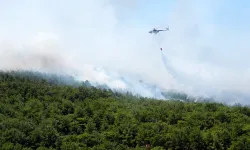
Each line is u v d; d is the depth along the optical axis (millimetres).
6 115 105000
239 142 85938
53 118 104312
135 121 104125
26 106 113625
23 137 89062
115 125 103250
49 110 111500
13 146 84000
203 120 102625
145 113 109438
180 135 91250
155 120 106062
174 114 107312
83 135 93562
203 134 92812
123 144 94625
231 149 85500
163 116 107938
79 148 85562
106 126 103250
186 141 90312
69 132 100125
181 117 106562
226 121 103812
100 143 92375
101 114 110375
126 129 98125
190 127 97000
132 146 94562
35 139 89562
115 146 90188
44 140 89875
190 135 90875
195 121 101812
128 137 95562
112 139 96062
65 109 113812
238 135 93875
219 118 104250
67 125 101000
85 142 91750
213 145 88312
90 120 105062
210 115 107188
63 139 92250
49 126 95938
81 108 111625
